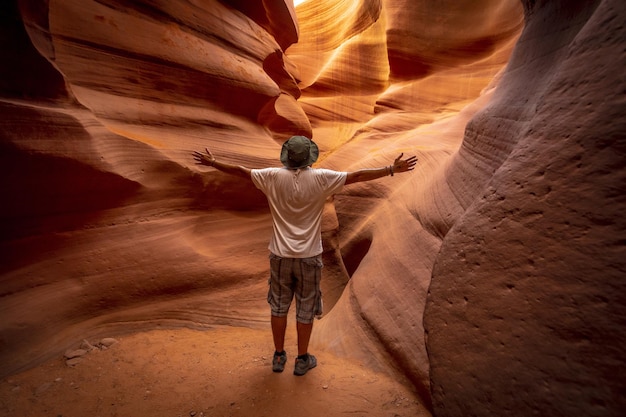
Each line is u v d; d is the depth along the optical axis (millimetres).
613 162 1448
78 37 3764
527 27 3145
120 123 4043
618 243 1379
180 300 4203
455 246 2074
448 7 9141
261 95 6082
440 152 5211
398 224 4473
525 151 1867
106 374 3006
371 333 3398
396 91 9523
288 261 2705
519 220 1763
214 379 2918
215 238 4801
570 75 1738
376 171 2621
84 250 3699
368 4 12188
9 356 3064
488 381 1669
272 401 2605
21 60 3090
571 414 1366
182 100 4859
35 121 3068
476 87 8531
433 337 2004
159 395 2711
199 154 2852
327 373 3000
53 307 3434
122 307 3877
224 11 5754
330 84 12742
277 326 2873
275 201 2703
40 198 3324
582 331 1407
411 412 2479
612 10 1622
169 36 4637
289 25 7953
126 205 4004
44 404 2627
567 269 1508
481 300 1820
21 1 3023
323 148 10898
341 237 6133
